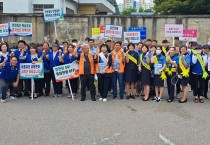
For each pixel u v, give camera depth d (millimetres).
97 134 6965
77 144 6340
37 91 11336
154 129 7367
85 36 24609
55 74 10883
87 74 10578
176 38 12031
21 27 14062
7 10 30125
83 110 9219
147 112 9047
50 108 9461
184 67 10336
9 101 10484
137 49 11945
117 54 10789
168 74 10625
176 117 8516
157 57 10578
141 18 24125
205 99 11188
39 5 30922
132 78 10898
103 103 10273
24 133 7023
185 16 23453
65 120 8094
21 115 8594
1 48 10891
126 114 8773
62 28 24734
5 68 10297
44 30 24797
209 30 23266
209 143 6445
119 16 24281
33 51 10953
